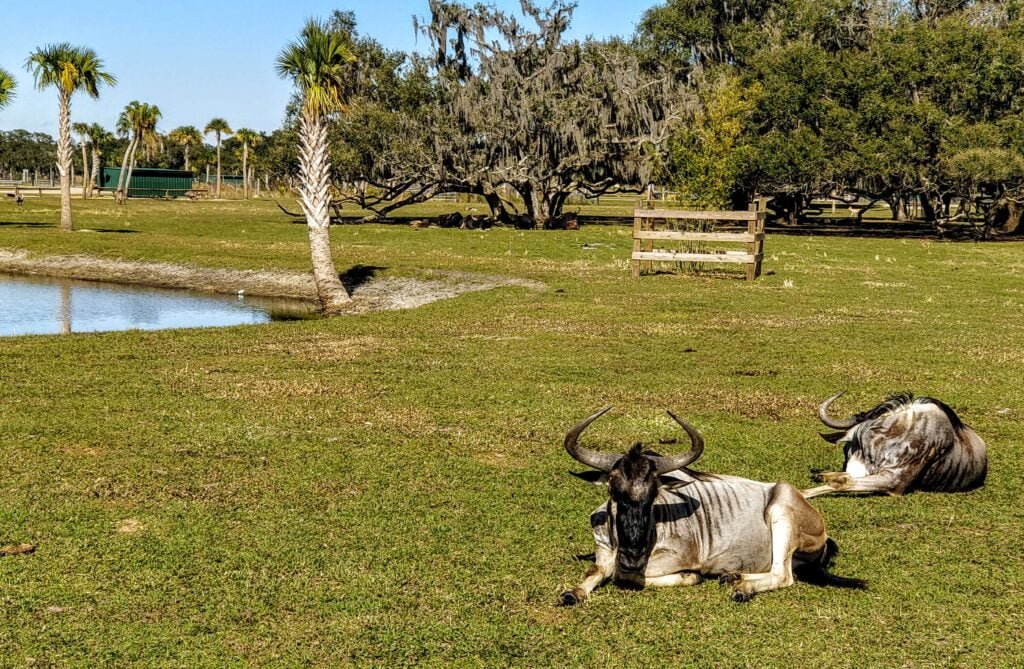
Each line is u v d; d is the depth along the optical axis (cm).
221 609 654
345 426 1116
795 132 5256
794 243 4394
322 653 598
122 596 671
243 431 1085
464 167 5512
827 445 1069
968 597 684
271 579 701
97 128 10700
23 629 622
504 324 1933
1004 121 4972
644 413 1201
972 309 2252
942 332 1878
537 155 5412
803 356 1599
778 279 2800
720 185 3728
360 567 724
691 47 6744
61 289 2872
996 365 1541
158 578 700
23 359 1493
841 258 3612
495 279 2756
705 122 4191
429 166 5406
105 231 4516
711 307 2205
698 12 6706
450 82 5556
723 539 678
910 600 676
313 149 2531
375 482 924
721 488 692
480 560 738
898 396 917
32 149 18688
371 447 1038
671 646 606
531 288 2558
